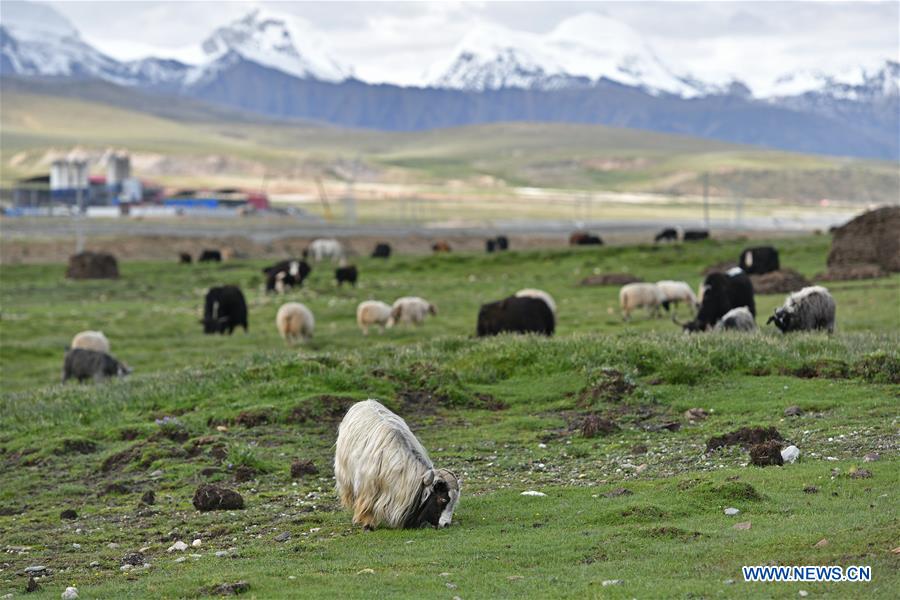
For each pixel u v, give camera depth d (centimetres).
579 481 1457
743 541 1036
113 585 1062
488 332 3109
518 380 2195
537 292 3203
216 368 2456
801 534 1034
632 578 951
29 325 4856
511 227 15775
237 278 7556
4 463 1886
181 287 7038
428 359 2369
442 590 942
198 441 1850
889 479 1242
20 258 10206
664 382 2070
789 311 2744
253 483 1605
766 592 877
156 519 1415
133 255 10862
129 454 1822
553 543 1094
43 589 1094
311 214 19962
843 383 1958
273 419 1978
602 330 3912
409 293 6025
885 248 5469
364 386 2128
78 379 3055
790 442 1554
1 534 1383
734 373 2103
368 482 1235
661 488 1304
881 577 883
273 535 1266
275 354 2522
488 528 1191
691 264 6875
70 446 1923
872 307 4062
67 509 1497
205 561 1159
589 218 19975
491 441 1772
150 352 3966
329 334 4281
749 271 5594
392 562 1060
